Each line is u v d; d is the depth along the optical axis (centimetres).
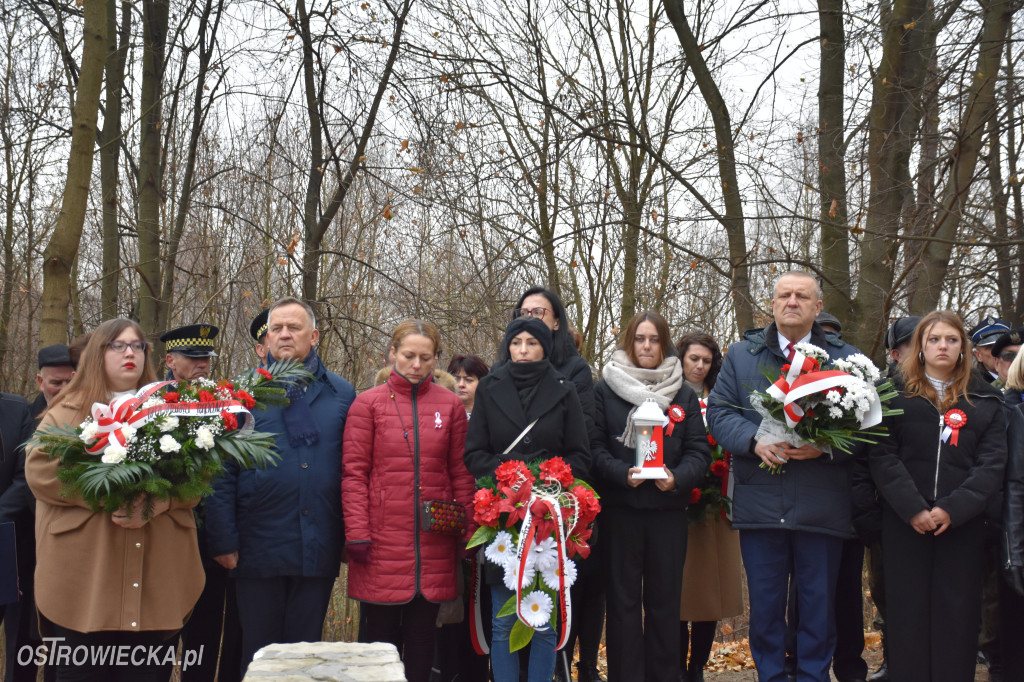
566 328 491
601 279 1081
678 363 485
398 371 441
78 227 616
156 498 355
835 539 439
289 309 437
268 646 329
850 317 877
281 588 415
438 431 438
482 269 989
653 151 948
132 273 1051
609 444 474
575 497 399
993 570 522
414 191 920
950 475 438
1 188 970
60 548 361
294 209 973
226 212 961
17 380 1114
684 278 1138
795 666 514
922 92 828
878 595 532
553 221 1110
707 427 518
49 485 357
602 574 498
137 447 348
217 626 473
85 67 620
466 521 434
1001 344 539
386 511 424
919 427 446
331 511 425
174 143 959
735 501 456
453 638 482
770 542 445
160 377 860
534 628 399
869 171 861
